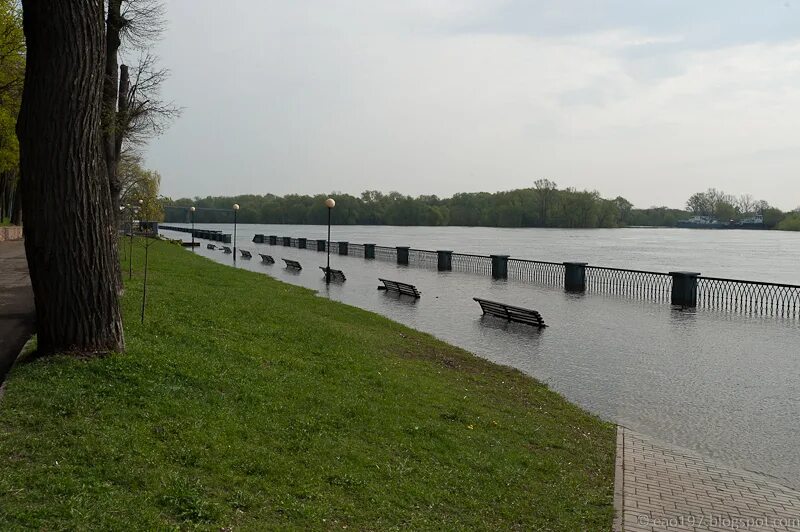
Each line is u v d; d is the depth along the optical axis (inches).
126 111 700.7
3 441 216.7
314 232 5502.0
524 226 6309.1
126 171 1569.9
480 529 227.5
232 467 232.7
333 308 761.0
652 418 408.8
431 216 6973.4
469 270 1552.7
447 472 270.2
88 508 187.0
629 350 617.3
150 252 1286.9
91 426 236.1
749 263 1943.9
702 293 1064.2
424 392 393.7
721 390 475.8
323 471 246.4
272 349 426.0
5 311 468.4
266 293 808.3
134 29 634.2
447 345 610.9
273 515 206.8
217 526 192.5
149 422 250.5
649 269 1695.4
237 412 285.0
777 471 321.1
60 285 295.0
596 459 320.5
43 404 245.6
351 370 413.4
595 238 4153.5
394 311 868.6
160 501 200.5
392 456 276.1
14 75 1007.6
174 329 407.5
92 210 302.0
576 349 621.0
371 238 4037.9
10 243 1369.3
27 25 291.4
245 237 4188.0
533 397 434.9
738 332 723.4
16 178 1658.5
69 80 289.1
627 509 262.1
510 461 296.8
